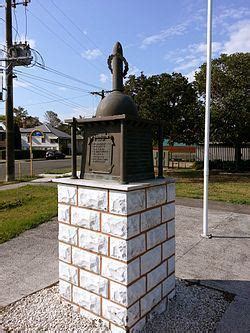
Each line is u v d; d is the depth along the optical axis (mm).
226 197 8938
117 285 2426
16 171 18719
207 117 4957
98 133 2740
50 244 4688
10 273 3633
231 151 20172
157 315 2719
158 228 2732
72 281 2773
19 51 12336
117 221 2385
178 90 13305
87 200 2590
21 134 46656
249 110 14906
